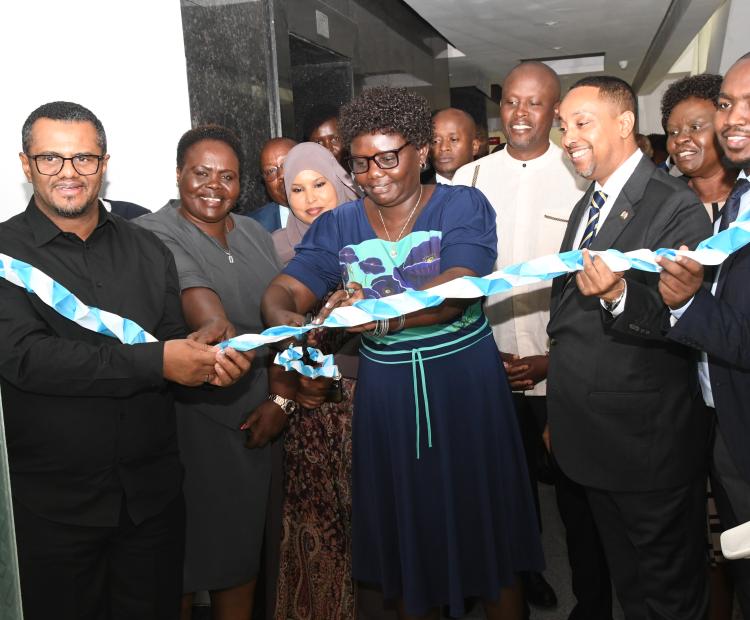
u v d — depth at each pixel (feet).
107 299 6.63
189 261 7.89
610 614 9.09
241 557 8.28
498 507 6.99
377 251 6.92
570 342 7.14
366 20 20.18
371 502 7.09
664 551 7.04
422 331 6.75
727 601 8.48
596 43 29.48
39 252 6.46
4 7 8.71
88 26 9.68
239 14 12.66
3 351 6.07
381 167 6.53
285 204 10.85
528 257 9.75
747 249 6.22
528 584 9.95
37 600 6.37
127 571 6.84
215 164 8.09
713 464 6.97
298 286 7.09
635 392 6.84
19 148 8.72
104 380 6.19
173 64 10.76
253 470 8.30
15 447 6.33
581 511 8.84
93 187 6.40
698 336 5.94
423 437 6.77
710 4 21.31
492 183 10.11
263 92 13.60
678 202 6.64
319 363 7.40
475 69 33.78
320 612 8.27
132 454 6.58
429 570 6.91
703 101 8.98
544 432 9.98
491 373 7.00
